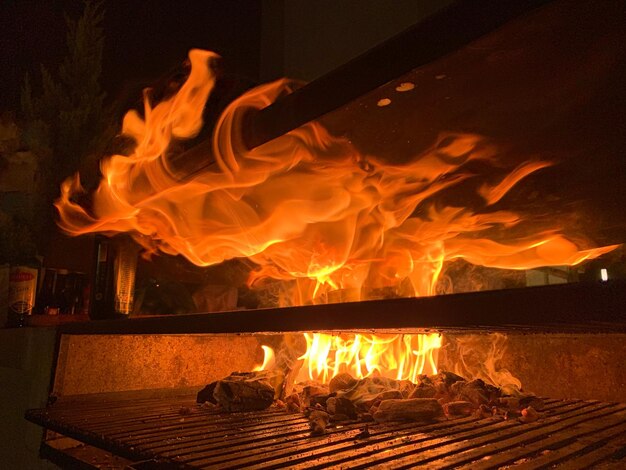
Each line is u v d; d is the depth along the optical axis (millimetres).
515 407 1076
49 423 1028
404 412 971
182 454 705
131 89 2410
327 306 668
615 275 1968
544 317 469
